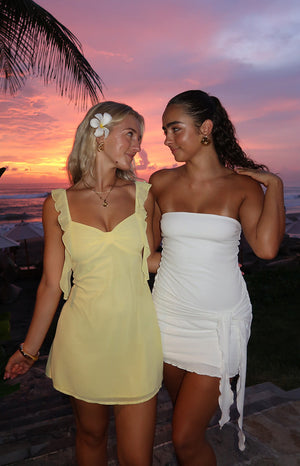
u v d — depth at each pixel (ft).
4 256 57.11
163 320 6.17
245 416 8.84
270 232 5.75
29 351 5.89
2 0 16.90
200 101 5.99
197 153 6.16
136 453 5.59
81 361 5.49
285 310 44.47
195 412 5.65
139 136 5.91
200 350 5.88
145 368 5.58
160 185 6.74
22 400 14.85
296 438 7.93
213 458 5.90
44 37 18.69
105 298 5.48
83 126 5.87
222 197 6.12
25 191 425.69
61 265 5.82
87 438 5.92
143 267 5.92
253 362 27.78
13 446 9.29
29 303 50.72
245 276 58.03
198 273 5.95
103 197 5.84
